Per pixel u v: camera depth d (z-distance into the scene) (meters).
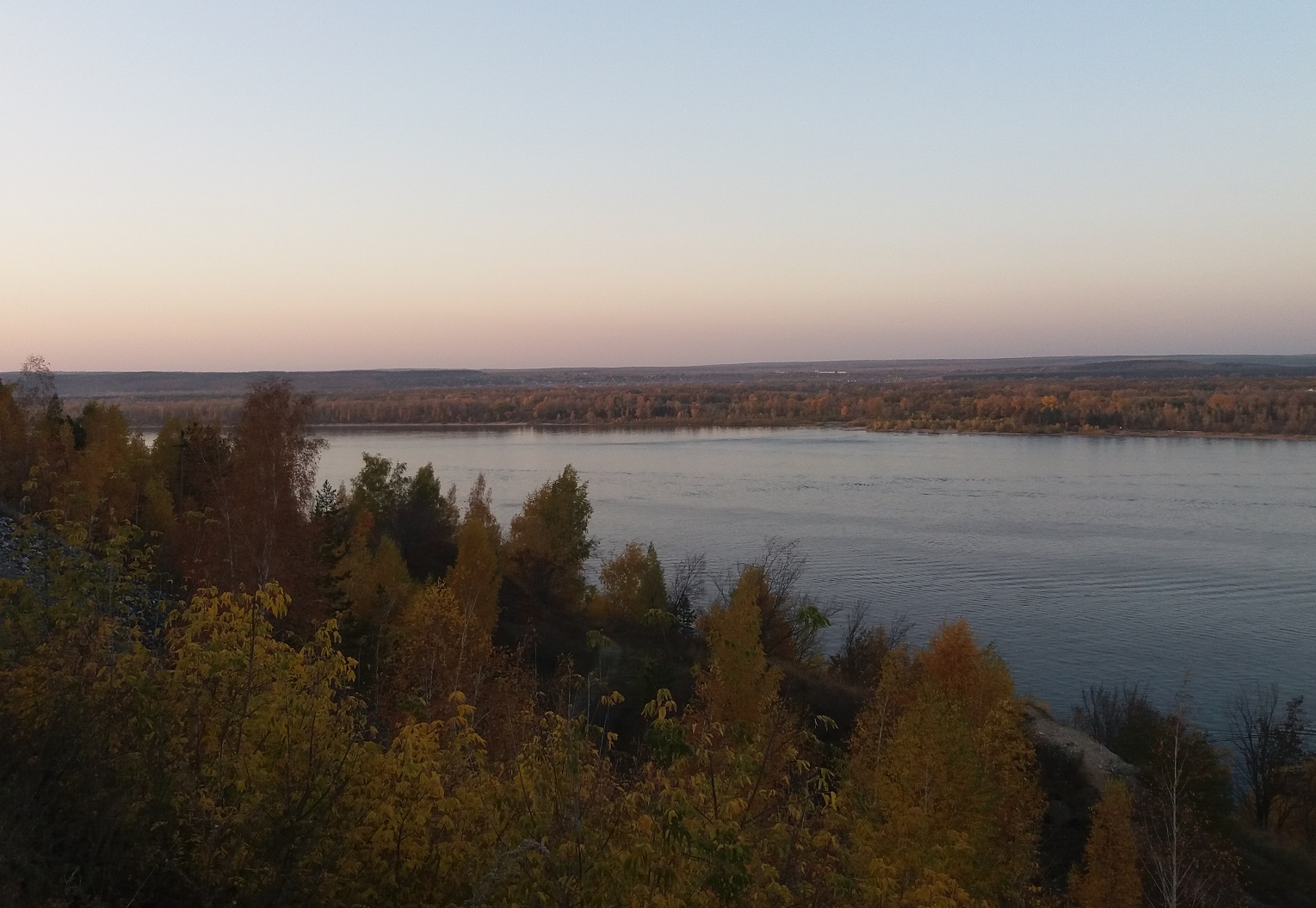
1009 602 57.91
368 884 6.84
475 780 7.81
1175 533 78.06
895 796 15.79
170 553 29.70
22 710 6.59
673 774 7.82
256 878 6.13
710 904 6.51
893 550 71.81
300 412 28.75
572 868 6.37
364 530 41.16
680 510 90.00
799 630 43.84
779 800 7.94
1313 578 62.66
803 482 111.62
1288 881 25.89
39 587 8.71
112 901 5.79
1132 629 52.47
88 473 33.16
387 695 13.91
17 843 5.45
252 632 7.74
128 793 6.24
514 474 113.38
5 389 39.12
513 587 45.12
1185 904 20.36
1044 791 28.39
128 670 7.49
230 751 7.19
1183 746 28.75
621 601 45.25
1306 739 38.12
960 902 8.93
